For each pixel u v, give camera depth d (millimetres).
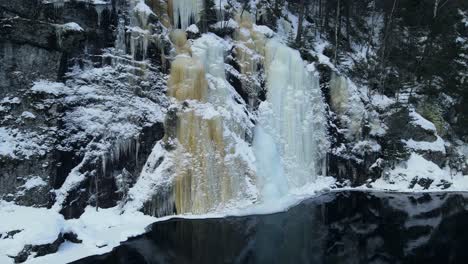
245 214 15250
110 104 14266
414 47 27750
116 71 14766
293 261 10961
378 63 26344
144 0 16719
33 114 12656
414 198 18734
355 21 30219
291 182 18734
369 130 21922
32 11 13078
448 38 27875
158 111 15281
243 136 17094
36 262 9891
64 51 13586
